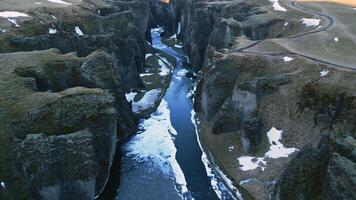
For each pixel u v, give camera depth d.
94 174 56.09
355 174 41.38
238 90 75.62
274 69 78.25
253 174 64.69
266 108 72.94
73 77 73.56
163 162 72.38
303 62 75.81
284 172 56.31
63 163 54.03
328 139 50.56
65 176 53.94
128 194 63.19
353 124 59.34
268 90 73.94
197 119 89.62
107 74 78.44
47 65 71.94
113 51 97.75
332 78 67.69
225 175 67.06
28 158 52.72
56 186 53.66
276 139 68.19
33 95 62.47
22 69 68.56
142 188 64.75
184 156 74.38
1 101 60.53
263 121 72.00
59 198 54.69
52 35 89.62
